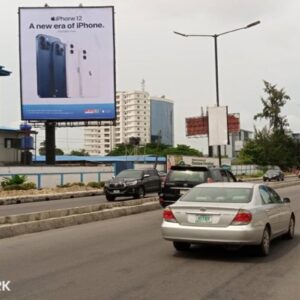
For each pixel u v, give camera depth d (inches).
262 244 430.9
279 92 4313.5
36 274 362.9
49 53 1807.3
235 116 3969.0
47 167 1653.5
